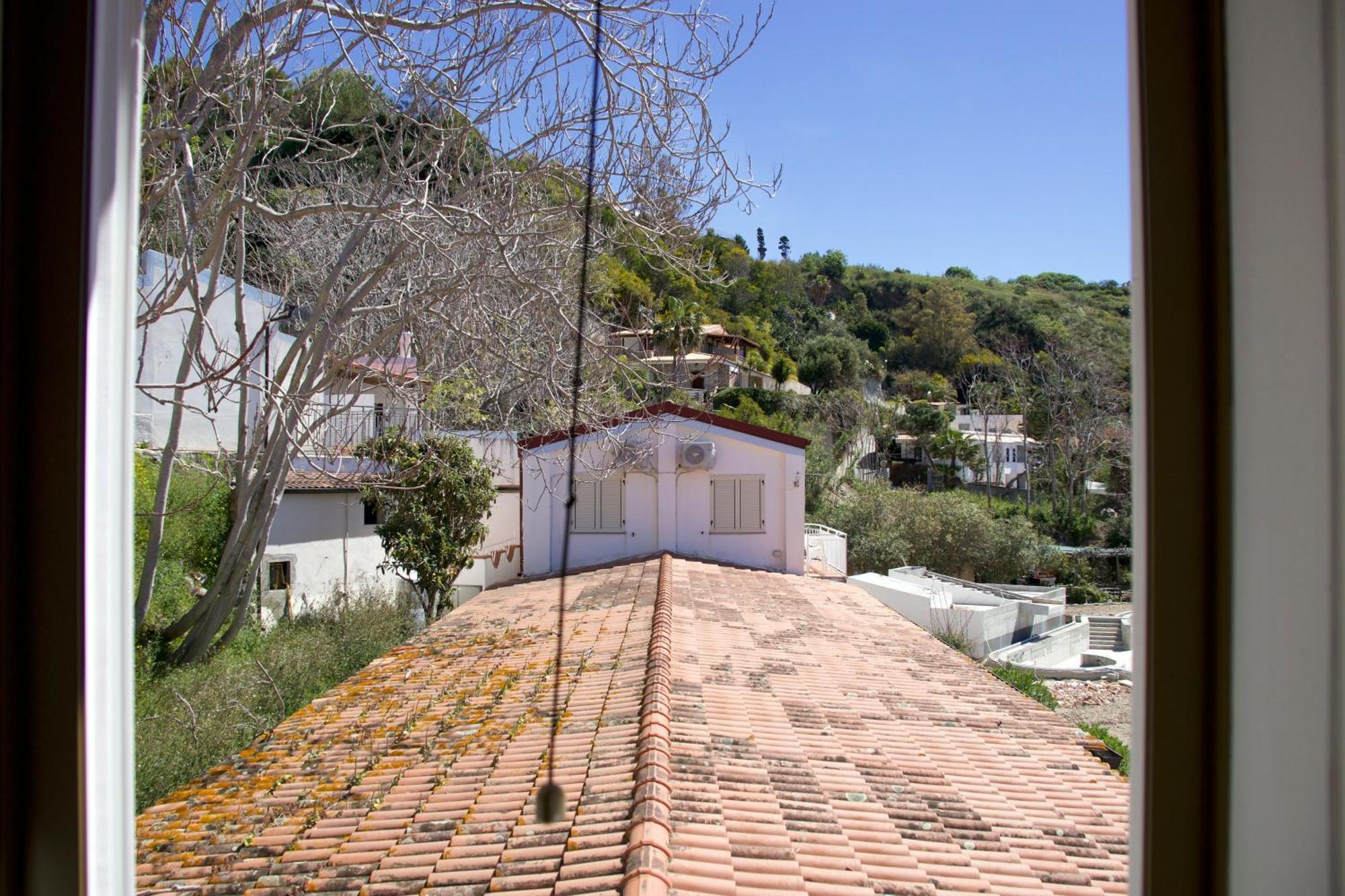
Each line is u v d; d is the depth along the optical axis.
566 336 8.09
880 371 60.12
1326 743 1.01
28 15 1.11
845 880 3.95
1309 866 1.02
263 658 11.67
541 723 6.33
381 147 7.43
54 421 1.11
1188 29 1.08
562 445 14.56
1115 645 25.00
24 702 1.11
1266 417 1.04
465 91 6.71
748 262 56.81
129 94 1.21
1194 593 1.07
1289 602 1.03
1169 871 1.08
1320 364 1.01
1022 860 4.39
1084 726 14.52
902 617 12.76
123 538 1.18
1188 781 1.08
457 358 8.89
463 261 8.38
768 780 5.16
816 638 10.23
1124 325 46.31
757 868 3.96
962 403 61.97
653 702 6.08
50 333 1.11
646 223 6.98
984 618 19.72
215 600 11.41
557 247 7.89
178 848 4.73
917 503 32.50
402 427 11.71
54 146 1.11
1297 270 1.02
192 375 15.64
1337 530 1.00
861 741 6.27
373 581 19.30
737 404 40.31
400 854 4.34
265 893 4.09
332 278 8.11
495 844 4.31
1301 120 1.01
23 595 1.11
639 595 11.32
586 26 6.16
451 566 16.39
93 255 1.13
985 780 5.68
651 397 15.24
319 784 5.61
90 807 1.12
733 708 6.68
